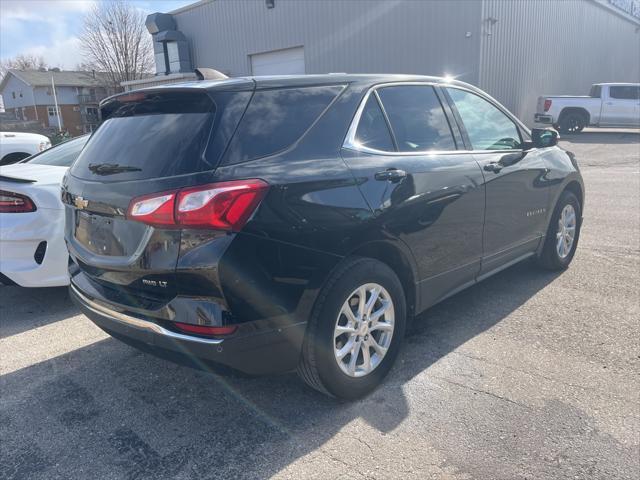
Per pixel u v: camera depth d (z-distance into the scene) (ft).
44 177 14.26
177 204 7.68
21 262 14.01
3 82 213.46
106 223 8.93
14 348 12.51
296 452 8.38
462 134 12.26
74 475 8.06
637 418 8.86
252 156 8.30
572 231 16.49
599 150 52.29
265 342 8.28
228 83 8.74
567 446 8.23
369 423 9.05
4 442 8.92
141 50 160.04
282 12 65.31
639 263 16.90
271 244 8.08
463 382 10.19
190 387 10.54
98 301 9.35
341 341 9.45
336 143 9.42
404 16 54.90
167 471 8.07
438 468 7.86
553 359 10.93
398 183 9.95
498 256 13.24
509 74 58.65
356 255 9.49
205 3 73.97
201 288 7.79
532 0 61.00
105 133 9.96
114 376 11.07
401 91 11.18
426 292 11.13
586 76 85.97
